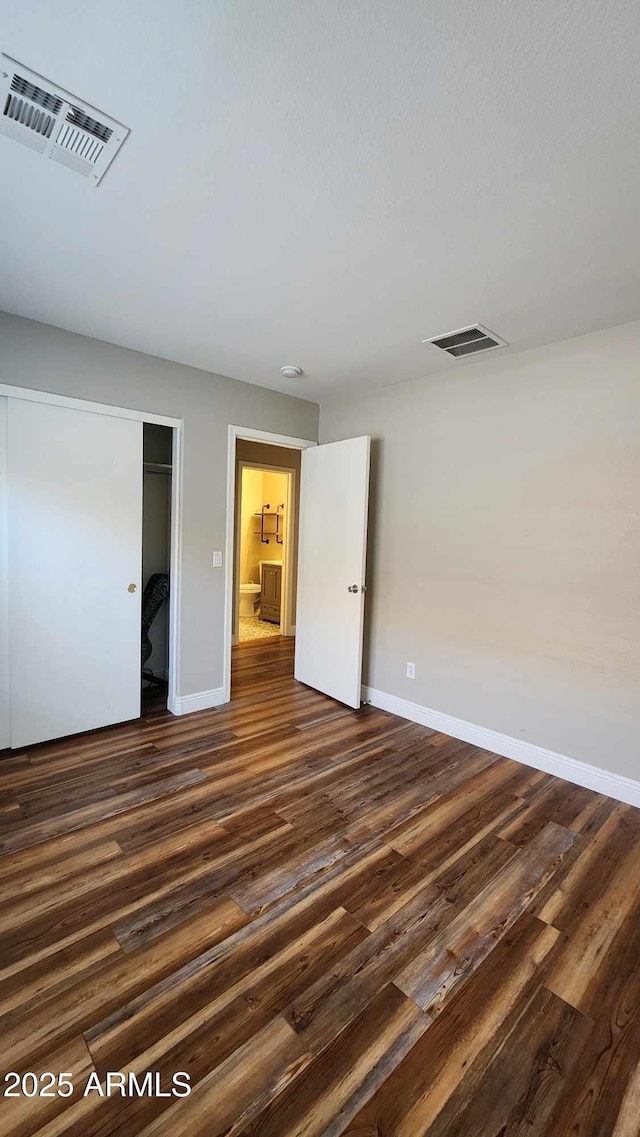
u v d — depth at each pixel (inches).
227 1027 50.5
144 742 118.7
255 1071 46.5
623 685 97.7
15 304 96.4
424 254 75.4
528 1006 53.8
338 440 158.1
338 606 150.4
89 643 121.0
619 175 57.3
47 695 115.3
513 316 94.4
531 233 69.3
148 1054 47.7
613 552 98.7
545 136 51.9
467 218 66.3
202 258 78.3
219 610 143.7
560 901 69.7
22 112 51.1
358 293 88.0
